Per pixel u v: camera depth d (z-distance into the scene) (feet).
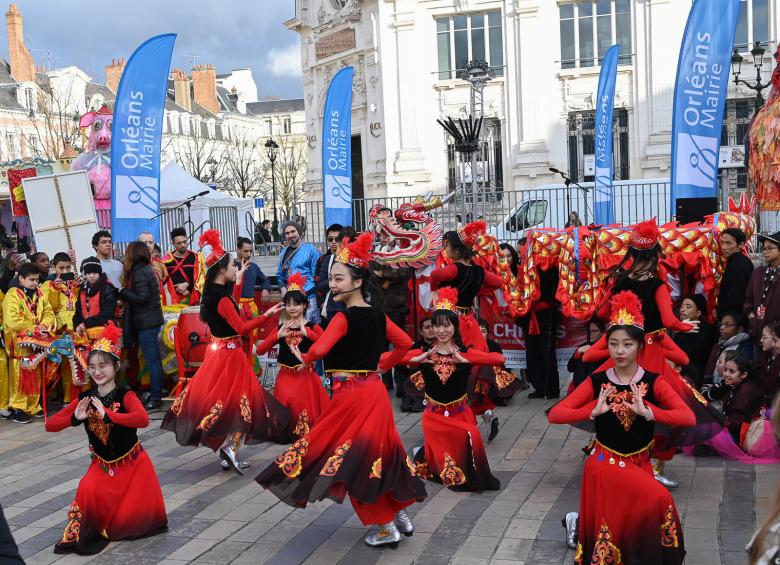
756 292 25.07
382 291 29.66
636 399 13.64
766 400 22.04
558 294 26.66
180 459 23.91
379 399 16.51
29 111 144.87
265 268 63.36
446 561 15.83
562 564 15.43
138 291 29.76
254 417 21.77
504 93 86.94
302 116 247.29
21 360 29.30
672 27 80.89
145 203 34.76
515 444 23.93
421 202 30.68
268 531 17.81
